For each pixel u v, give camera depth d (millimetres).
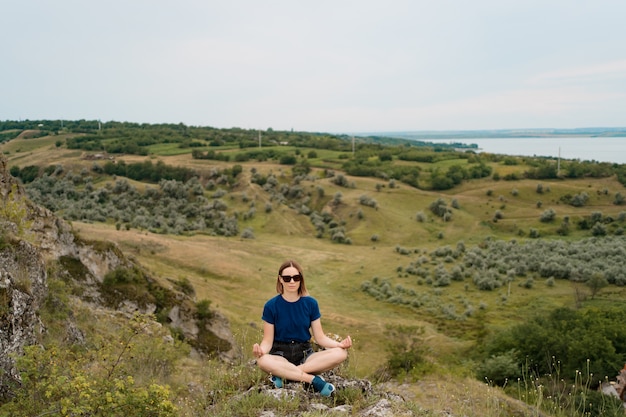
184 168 158000
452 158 192625
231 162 175375
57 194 132125
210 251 85812
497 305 70125
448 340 51906
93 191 133500
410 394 16562
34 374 7477
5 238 11664
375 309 70250
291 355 6609
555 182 146625
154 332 18094
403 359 30688
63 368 7934
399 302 72875
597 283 69812
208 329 34156
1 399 8281
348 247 110688
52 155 173250
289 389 6148
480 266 87625
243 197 137750
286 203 139875
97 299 27891
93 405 6879
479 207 132250
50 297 13773
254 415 5453
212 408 6176
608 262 82062
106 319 19469
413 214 130500
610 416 11617
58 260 26750
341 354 6449
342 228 122125
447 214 125875
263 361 6332
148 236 87500
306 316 6633
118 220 113438
